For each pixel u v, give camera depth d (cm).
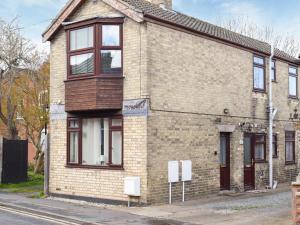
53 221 1252
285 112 2248
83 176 1641
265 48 2138
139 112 1510
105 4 1600
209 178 1741
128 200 1518
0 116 2297
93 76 1560
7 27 2295
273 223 1216
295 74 2366
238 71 1923
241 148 1922
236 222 1234
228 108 1852
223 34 1917
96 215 1342
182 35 1650
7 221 1240
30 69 2288
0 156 2086
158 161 1529
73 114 1678
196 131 1689
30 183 2114
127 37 1552
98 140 1622
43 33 1745
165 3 1866
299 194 1130
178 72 1623
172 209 1443
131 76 1535
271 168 2083
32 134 2414
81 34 1633
